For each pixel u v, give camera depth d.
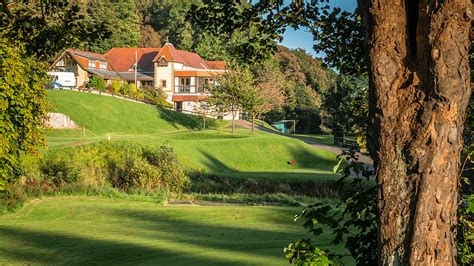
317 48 6.69
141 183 28.06
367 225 4.39
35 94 18.64
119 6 98.06
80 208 20.56
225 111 57.91
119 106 57.16
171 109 65.56
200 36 99.50
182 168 30.91
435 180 3.31
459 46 3.26
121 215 19.56
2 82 16.89
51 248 13.15
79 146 29.97
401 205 3.36
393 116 3.44
